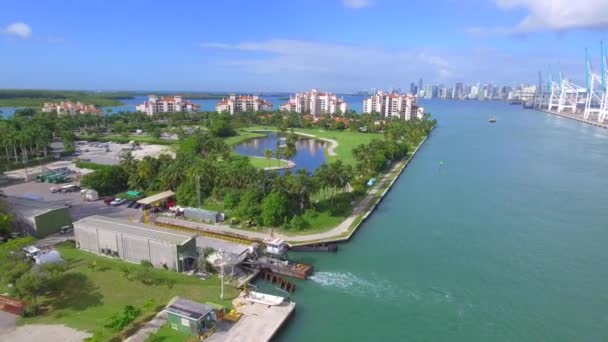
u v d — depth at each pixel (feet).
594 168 592.60
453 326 200.34
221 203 364.79
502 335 193.77
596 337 193.88
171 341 174.29
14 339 173.37
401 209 392.06
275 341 185.57
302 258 275.80
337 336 190.70
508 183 499.92
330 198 371.15
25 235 288.92
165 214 349.41
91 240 263.08
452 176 541.34
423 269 261.85
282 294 228.63
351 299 224.12
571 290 237.25
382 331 195.52
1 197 333.62
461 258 279.69
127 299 207.41
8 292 204.13
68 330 180.24
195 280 230.07
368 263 269.44
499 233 328.08
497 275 254.88
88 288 213.46
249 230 312.29
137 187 413.18
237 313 199.00
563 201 420.77
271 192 333.83
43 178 459.73
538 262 274.57
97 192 392.27
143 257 246.68
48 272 205.46
